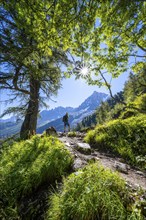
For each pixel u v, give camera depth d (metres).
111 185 3.84
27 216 4.07
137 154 7.82
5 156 6.76
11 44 7.39
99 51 5.45
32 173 5.01
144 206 3.57
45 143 7.14
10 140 8.82
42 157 5.88
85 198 3.50
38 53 8.05
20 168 5.44
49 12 3.91
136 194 4.01
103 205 3.36
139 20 4.32
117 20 4.25
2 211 4.20
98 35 4.52
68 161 5.54
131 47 5.40
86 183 3.84
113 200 3.46
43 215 3.88
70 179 4.14
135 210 3.32
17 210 4.26
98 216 3.32
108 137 9.55
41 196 4.39
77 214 3.35
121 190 3.85
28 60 8.89
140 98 14.93
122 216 3.19
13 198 4.52
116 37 4.95
